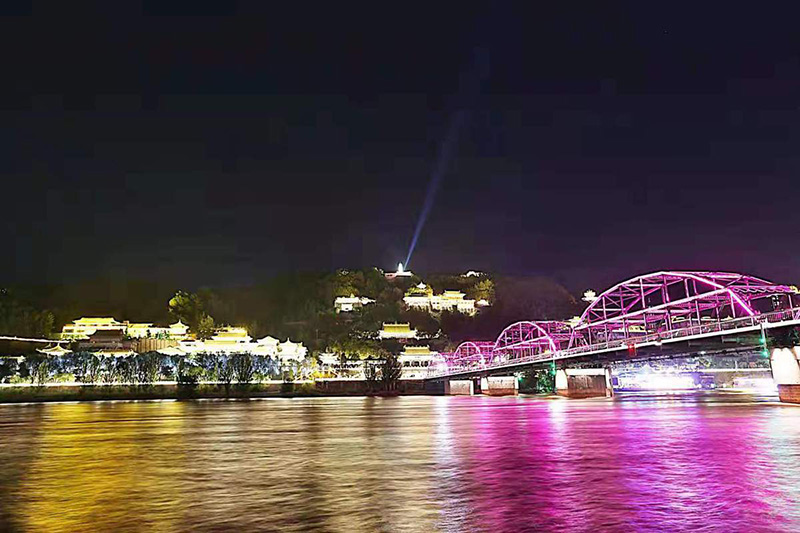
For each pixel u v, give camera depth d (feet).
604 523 79.00
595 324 423.23
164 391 527.81
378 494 98.58
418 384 624.18
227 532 77.92
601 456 134.31
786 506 86.38
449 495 97.04
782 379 268.21
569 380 439.63
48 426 234.17
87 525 82.28
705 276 325.62
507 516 83.35
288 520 83.20
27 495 101.19
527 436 178.09
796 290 308.40
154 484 109.70
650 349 335.06
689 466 118.93
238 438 184.03
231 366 554.87
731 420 216.54
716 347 309.42
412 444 163.53
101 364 525.75
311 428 216.33
